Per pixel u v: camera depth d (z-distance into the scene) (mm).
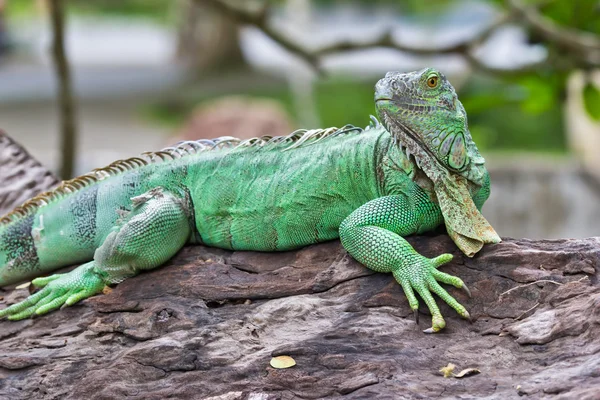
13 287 2066
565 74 2459
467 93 3971
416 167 1893
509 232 3301
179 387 1872
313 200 1959
